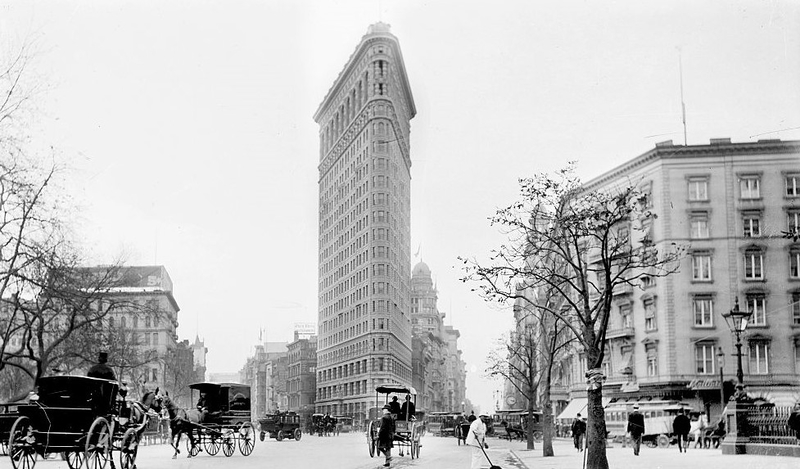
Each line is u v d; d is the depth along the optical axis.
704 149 65.75
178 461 28.80
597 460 22.77
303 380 169.38
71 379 19.84
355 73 138.38
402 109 145.25
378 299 124.06
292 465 27.06
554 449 47.19
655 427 56.09
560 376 81.69
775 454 31.66
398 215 135.88
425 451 42.72
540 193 27.09
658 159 66.00
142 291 108.69
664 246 64.81
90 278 47.09
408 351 150.75
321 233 158.00
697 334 63.97
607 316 24.00
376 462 30.00
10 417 21.16
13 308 46.75
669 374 63.78
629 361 67.81
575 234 26.50
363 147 131.50
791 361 62.53
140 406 23.62
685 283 64.62
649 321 66.50
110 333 50.69
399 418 34.47
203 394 33.47
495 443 61.94
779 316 63.28
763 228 64.69
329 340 148.62
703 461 28.11
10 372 55.12
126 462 22.42
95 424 19.66
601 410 23.20
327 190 155.25
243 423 33.84
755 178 65.50
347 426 110.19
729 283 64.31
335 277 146.50
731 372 62.91
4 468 23.80
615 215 27.69
